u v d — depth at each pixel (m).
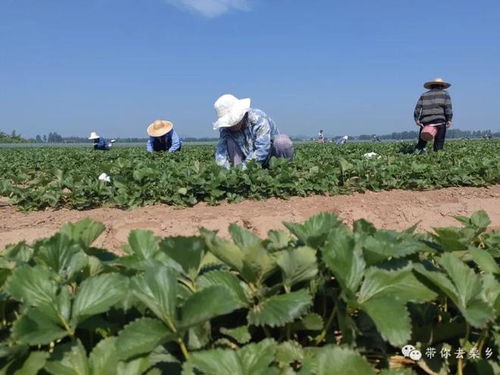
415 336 1.75
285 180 7.86
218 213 6.69
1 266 1.83
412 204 7.52
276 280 1.77
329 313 1.81
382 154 16.19
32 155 19.55
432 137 15.02
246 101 8.87
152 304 1.44
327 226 2.03
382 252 1.65
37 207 7.22
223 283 1.63
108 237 5.94
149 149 18.05
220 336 1.73
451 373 1.74
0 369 1.44
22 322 1.45
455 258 1.68
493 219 7.31
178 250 1.58
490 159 10.96
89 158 16.53
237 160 9.19
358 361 1.35
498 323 1.62
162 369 1.53
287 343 1.57
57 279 1.70
